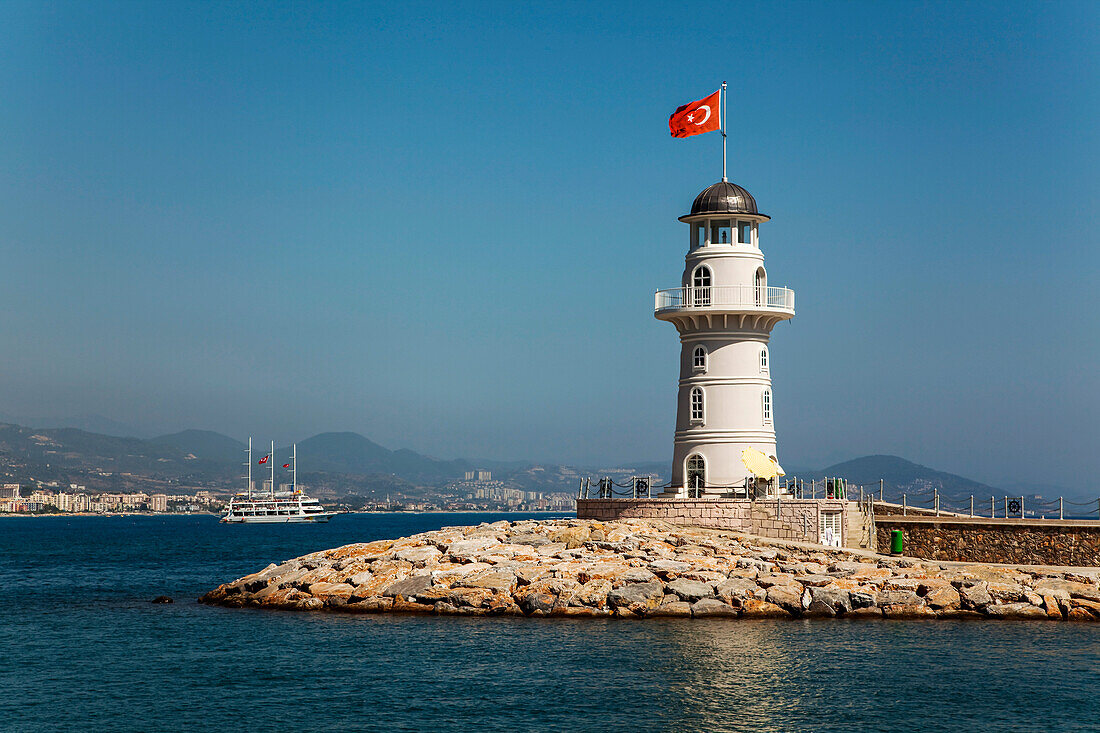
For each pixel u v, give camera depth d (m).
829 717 43.78
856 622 59.38
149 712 45.88
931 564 65.50
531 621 60.66
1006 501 73.75
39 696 48.53
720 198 74.81
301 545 185.62
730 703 45.47
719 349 74.81
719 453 74.19
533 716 44.22
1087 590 61.16
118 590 90.88
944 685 47.59
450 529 76.12
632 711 44.62
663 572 63.34
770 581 62.25
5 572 114.94
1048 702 45.41
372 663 52.34
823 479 73.56
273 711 45.59
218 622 64.56
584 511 75.75
